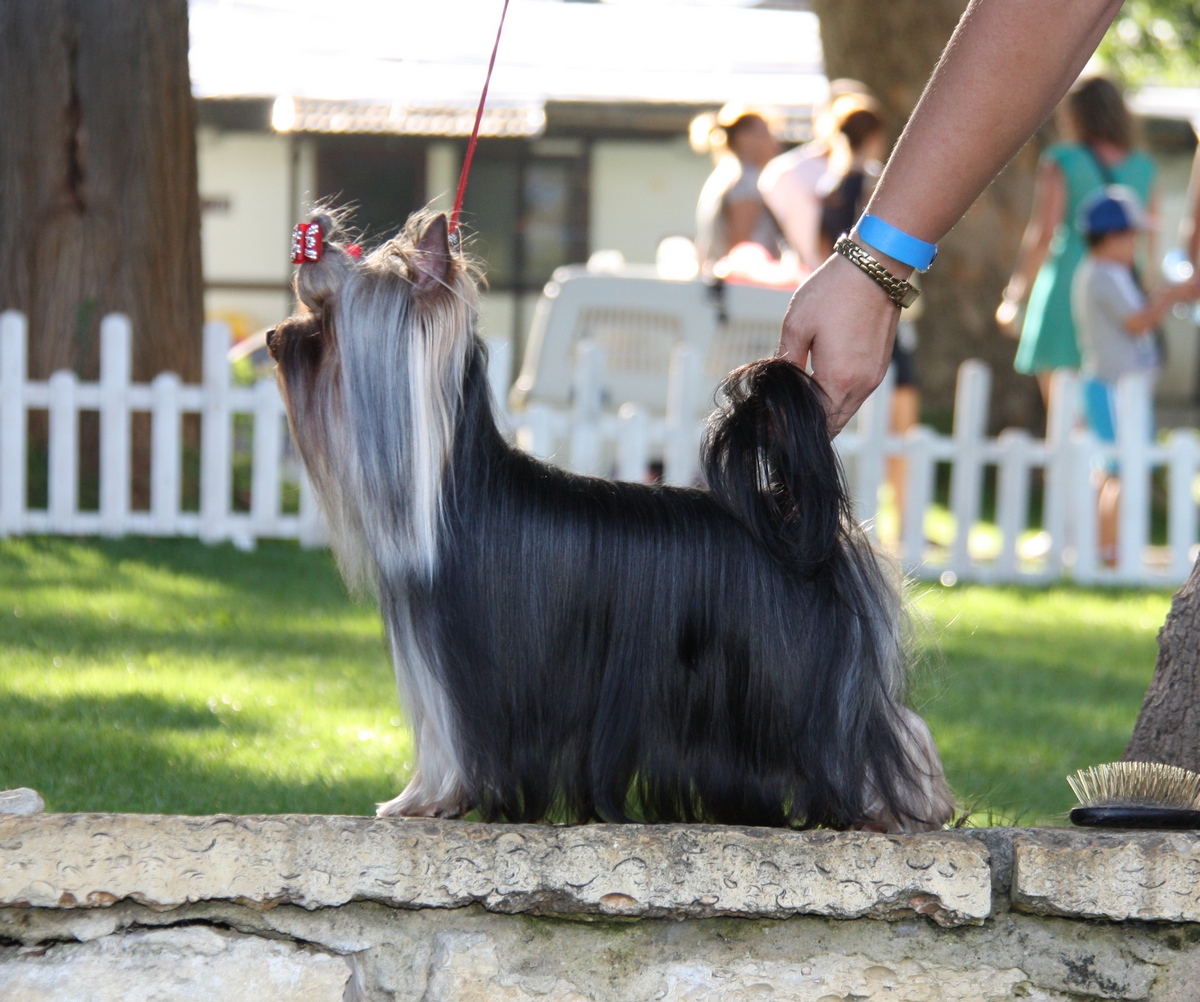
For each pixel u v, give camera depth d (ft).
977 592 25.35
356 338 8.20
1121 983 8.37
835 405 8.47
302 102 55.88
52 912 8.02
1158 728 10.12
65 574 22.13
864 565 8.52
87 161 26.32
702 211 31.24
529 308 62.28
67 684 15.80
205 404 25.64
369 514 8.24
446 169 61.36
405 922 8.24
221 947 8.09
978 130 8.04
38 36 25.94
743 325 27.76
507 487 8.39
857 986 8.33
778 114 54.44
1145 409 27.63
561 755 8.36
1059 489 27.78
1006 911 8.38
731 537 8.38
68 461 25.45
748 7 67.62
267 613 20.29
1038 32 7.89
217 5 61.82
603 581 8.27
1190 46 65.26
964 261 43.11
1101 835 8.44
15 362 25.16
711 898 8.17
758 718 8.29
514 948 8.27
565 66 59.93
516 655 8.24
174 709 14.96
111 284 26.53
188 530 25.86
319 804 11.94
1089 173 28.78
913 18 41.39
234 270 61.16
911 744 8.64
